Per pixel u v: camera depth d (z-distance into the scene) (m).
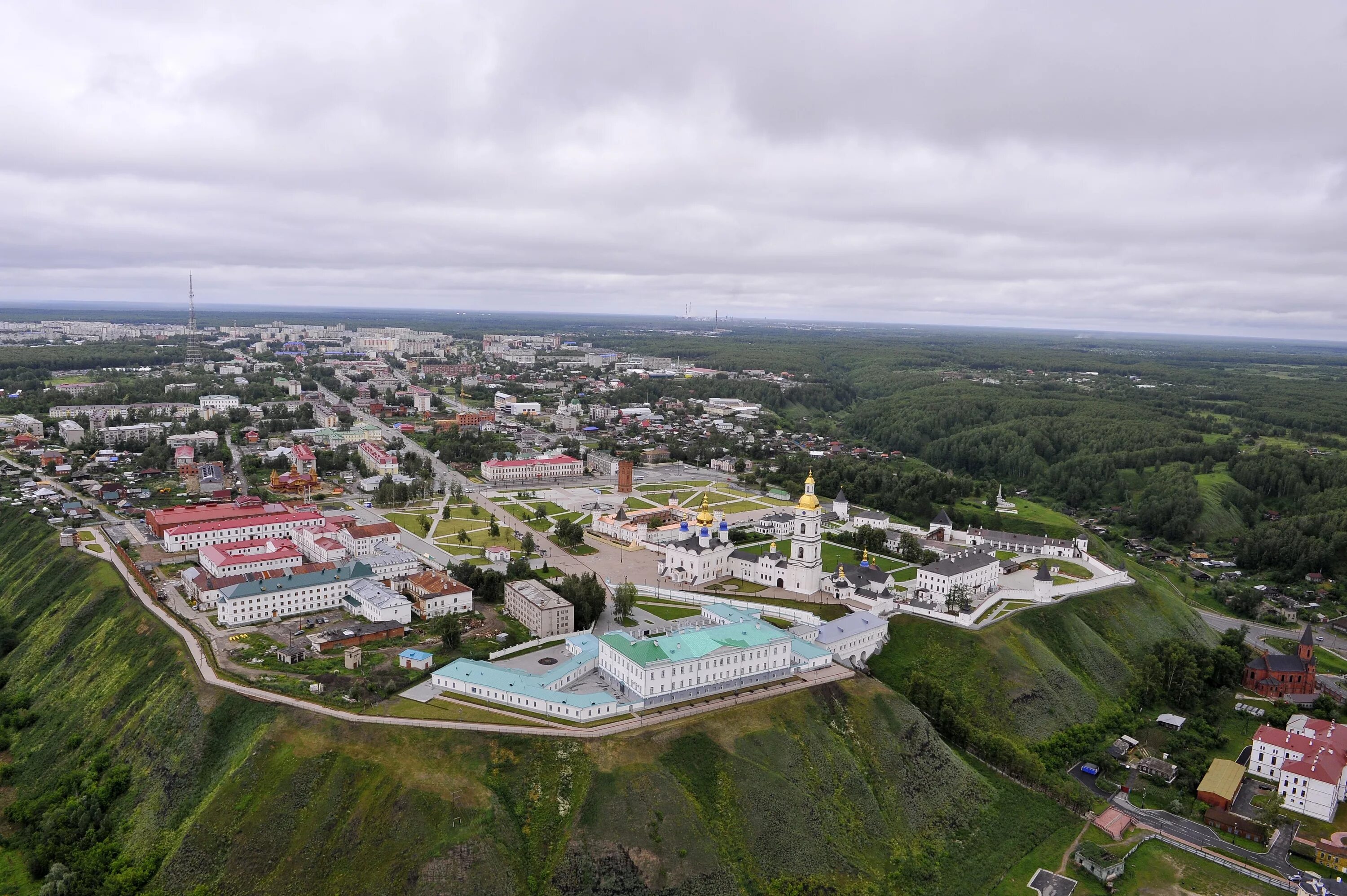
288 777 191.88
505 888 171.62
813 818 199.00
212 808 188.00
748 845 189.00
